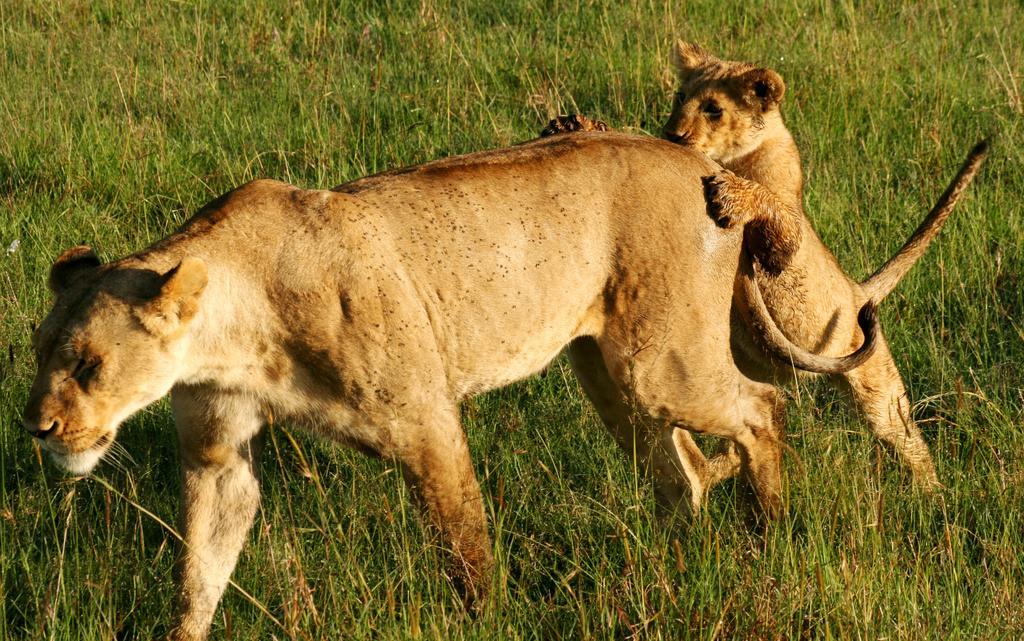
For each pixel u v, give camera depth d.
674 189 8.91
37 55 16.75
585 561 8.88
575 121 10.49
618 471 9.81
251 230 7.90
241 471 8.30
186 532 8.25
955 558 8.53
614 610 8.02
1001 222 13.47
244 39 17.50
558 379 11.19
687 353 8.93
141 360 7.44
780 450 9.53
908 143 15.33
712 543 8.62
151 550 9.12
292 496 9.55
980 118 15.68
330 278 7.84
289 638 7.91
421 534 8.49
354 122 15.41
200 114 15.36
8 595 8.61
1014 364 11.20
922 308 12.30
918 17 19.09
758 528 9.30
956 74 16.78
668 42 17.47
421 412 8.05
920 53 17.50
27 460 9.97
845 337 10.79
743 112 11.91
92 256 8.04
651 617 7.75
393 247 8.14
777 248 9.38
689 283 8.88
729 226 9.03
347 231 7.98
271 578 8.51
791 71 16.72
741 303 9.74
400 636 7.62
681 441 10.10
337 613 7.79
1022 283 12.45
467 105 15.42
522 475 9.62
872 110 15.95
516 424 10.27
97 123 14.60
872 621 7.74
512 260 8.48
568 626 8.28
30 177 13.82
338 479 9.55
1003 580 8.17
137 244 12.59
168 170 13.91
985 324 11.66
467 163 8.68
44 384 7.37
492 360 8.60
